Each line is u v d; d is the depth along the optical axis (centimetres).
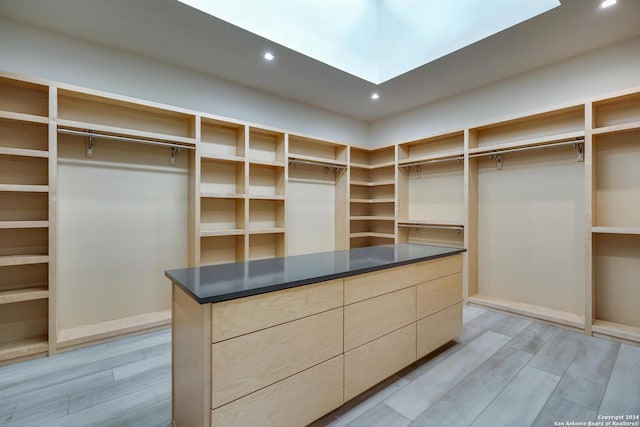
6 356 216
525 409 169
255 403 130
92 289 271
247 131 332
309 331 150
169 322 286
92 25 245
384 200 453
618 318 274
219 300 119
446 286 241
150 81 298
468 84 361
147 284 299
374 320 182
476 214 368
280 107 399
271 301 136
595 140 275
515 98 337
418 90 379
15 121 235
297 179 425
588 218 268
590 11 226
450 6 288
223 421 121
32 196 245
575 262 298
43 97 247
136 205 294
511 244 343
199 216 299
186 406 138
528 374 205
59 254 256
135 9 225
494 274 356
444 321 238
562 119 304
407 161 416
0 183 234
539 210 322
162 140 295
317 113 441
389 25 346
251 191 373
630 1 214
